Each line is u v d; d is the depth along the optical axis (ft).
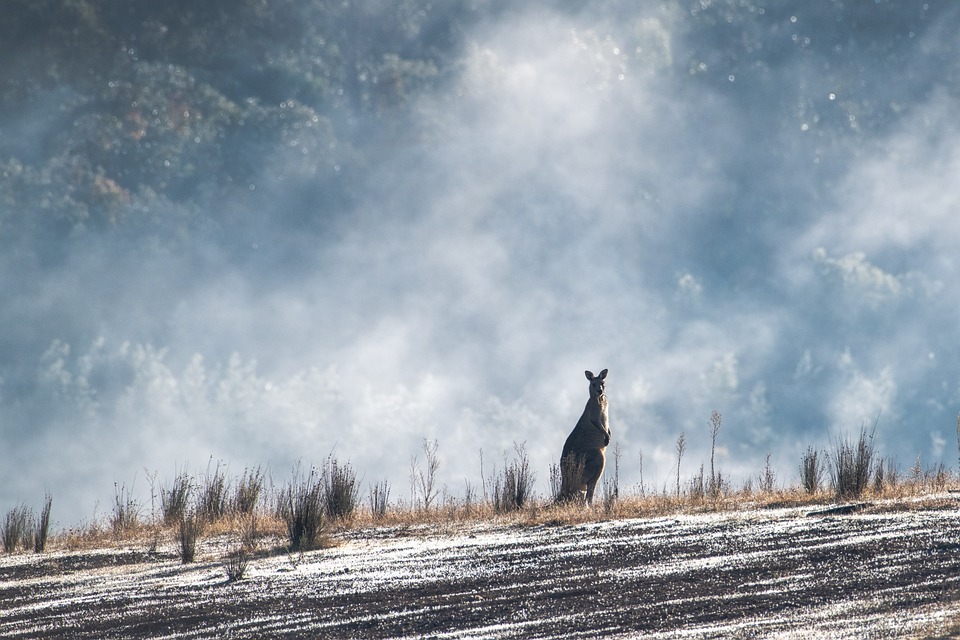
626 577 142.92
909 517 166.61
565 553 161.79
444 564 161.07
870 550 145.07
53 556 206.28
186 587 160.25
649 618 123.44
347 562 169.68
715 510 196.95
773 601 125.90
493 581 147.02
